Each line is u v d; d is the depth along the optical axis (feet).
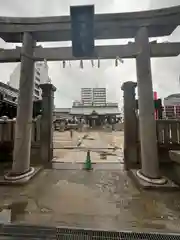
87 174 16.66
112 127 112.57
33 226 7.61
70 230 7.34
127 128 20.29
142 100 15.44
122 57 16.46
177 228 7.55
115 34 16.76
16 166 15.11
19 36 17.12
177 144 19.24
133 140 20.01
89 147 34.60
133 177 15.29
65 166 19.60
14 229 7.46
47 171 17.67
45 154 21.08
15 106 51.70
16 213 8.95
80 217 8.53
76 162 21.49
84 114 143.95
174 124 19.56
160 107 30.83
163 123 19.67
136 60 16.15
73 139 50.21
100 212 9.11
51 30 15.97
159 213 9.03
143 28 15.62
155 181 13.20
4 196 11.39
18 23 16.29
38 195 11.57
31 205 9.98
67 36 16.97
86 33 12.88
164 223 7.98
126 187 13.19
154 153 14.39
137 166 19.13
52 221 8.10
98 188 12.96
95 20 15.69
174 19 15.01
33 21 16.12
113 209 9.49
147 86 15.33
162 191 12.34
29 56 16.43
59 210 9.34
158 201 10.63
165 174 15.81
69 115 160.04
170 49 15.90
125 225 7.78
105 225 7.75
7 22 16.30
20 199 10.90
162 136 19.58
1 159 21.34
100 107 156.15
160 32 16.51
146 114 15.11
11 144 21.42
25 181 13.82
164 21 15.17
